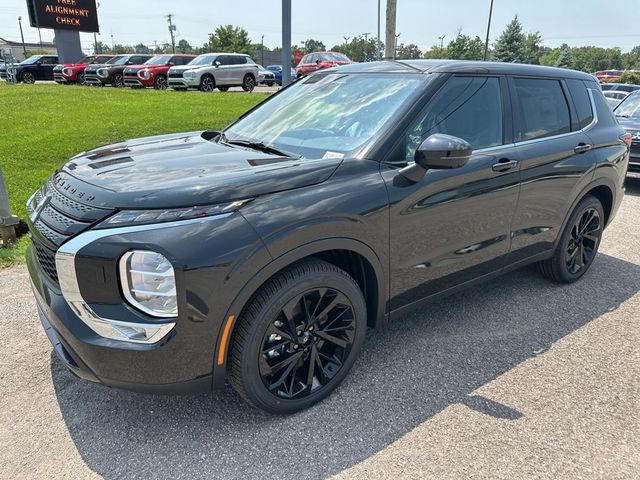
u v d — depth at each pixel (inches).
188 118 466.0
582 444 98.3
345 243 101.1
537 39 2522.1
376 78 132.0
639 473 91.5
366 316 113.8
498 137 134.3
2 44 3385.8
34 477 88.7
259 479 89.2
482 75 133.0
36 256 101.8
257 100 614.2
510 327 143.3
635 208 283.6
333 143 115.9
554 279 172.4
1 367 119.4
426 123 117.9
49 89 717.9
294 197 95.0
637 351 132.1
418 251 116.7
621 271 187.8
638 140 315.6
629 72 1594.5
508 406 109.2
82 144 370.9
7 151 348.8
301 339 103.1
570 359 127.7
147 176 96.4
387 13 406.6
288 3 326.6
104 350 86.3
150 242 82.8
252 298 94.0
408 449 96.3
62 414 104.5
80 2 1034.7
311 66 990.4
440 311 152.4
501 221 135.2
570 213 159.9
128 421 102.9
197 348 88.4
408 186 110.2
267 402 100.5
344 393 112.4
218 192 88.7
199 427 101.4
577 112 161.5
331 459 93.8
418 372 120.7
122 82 882.1
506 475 90.6
